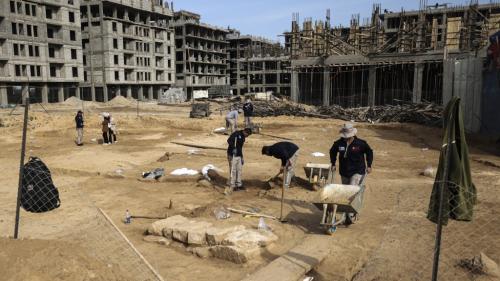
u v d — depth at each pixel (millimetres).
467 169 5266
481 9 60844
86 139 23281
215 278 5633
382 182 11516
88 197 10445
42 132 25703
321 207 7340
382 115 28547
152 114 41062
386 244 6707
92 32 69375
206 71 99625
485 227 7434
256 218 8141
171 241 7012
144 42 76750
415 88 35469
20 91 55188
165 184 11930
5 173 13664
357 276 5695
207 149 18734
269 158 16000
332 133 24500
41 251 4906
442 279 5434
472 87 22547
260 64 97812
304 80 44625
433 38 36438
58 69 61688
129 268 5453
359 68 42719
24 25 55281
